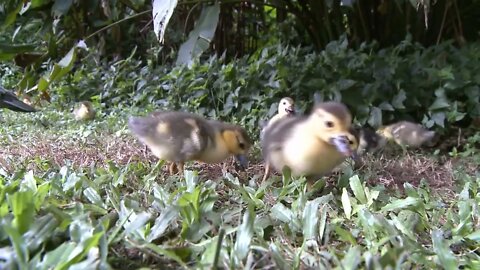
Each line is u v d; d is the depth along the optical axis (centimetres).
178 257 29
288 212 41
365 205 45
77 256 27
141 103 119
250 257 30
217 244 29
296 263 30
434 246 35
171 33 152
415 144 85
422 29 131
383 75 99
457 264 33
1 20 108
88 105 109
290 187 50
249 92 104
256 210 44
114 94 128
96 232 30
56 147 75
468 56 109
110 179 50
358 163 64
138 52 167
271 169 59
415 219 42
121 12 154
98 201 40
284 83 102
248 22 162
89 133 85
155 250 30
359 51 112
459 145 91
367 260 30
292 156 53
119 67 139
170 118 61
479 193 52
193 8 137
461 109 98
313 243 35
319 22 138
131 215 36
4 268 26
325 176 58
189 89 110
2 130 93
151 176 54
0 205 35
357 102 96
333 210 45
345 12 135
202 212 38
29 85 112
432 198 53
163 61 153
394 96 97
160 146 60
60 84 136
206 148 59
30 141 81
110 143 77
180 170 61
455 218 44
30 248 29
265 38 157
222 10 154
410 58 106
